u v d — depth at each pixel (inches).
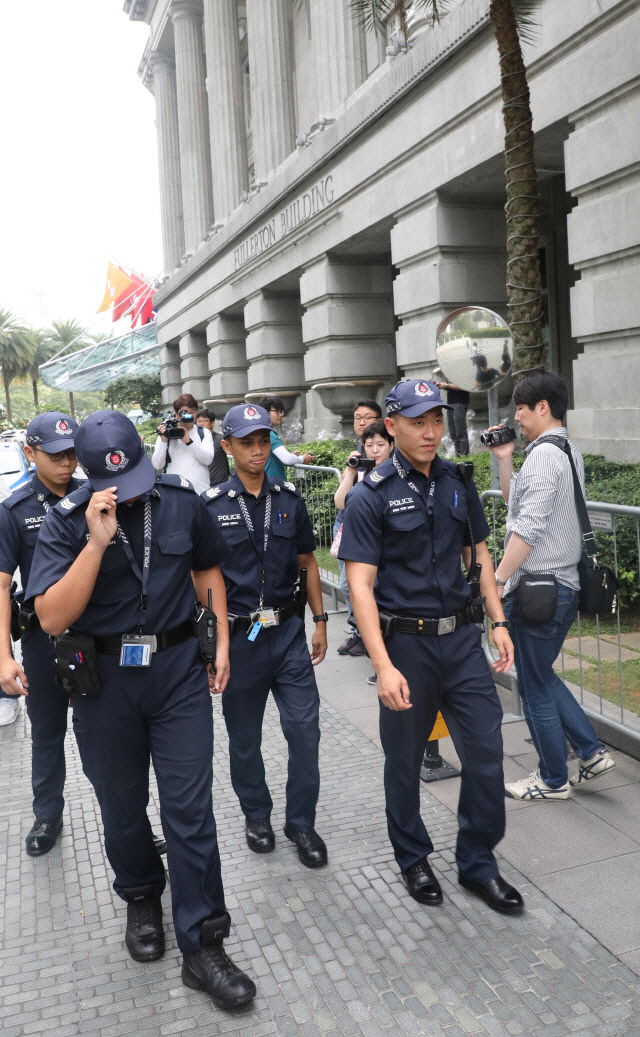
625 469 297.1
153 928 112.2
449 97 402.0
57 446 130.6
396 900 119.7
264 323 753.6
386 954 107.8
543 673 139.9
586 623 201.5
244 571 131.3
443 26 393.1
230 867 131.3
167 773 104.4
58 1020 99.7
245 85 1065.5
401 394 111.0
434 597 113.2
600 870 123.7
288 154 716.0
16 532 134.3
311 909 118.7
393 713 115.0
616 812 140.8
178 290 1047.6
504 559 133.9
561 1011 95.9
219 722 198.8
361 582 111.5
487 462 339.9
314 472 304.8
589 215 326.0
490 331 196.2
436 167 423.5
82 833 146.0
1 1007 102.3
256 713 134.0
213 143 876.6
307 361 650.8
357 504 112.6
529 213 267.9
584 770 146.9
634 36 290.2
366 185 508.1
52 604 95.7
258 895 123.0
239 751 134.5
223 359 901.8
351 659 238.2
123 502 101.4
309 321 636.1
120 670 103.2
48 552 99.7
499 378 198.4
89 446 97.2
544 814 141.3
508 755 165.5
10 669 125.1
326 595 310.5
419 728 115.6
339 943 110.7
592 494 262.8
